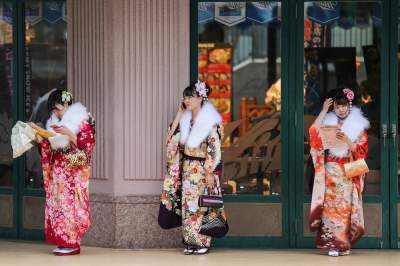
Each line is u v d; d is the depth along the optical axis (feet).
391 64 36.32
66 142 34.09
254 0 36.78
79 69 37.09
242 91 37.09
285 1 36.63
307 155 36.47
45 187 34.81
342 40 36.65
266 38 36.83
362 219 34.60
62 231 34.47
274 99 36.81
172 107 36.11
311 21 36.65
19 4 38.63
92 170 36.73
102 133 36.42
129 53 35.99
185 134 34.35
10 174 38.96
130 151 36.06
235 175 36.91
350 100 34.42
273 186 36.63
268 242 36.47
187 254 34.81
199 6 36.73
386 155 36.27
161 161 36.09
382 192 36.24
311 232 36.29
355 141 34.17
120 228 35.83
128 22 35.96
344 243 34.50
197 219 34.35
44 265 32.89
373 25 36.50
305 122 36.58
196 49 36.65
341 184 34.30
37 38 38.52
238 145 37.04
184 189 34.45
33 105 38.63
